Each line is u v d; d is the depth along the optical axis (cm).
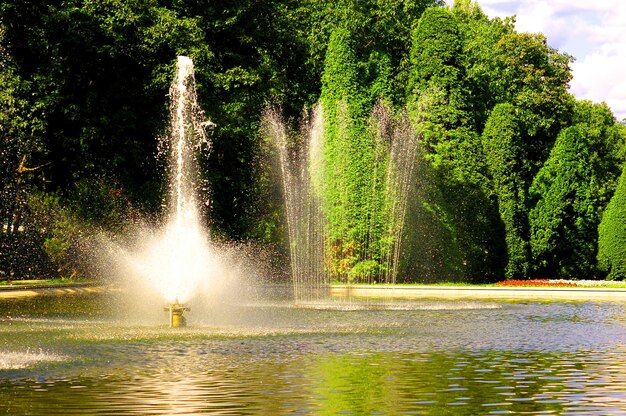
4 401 1036
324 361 1395
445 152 4350
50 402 1031
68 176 3619
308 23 4962
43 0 3322
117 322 2080
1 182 3541
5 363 1354
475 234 4294
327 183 4028
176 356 1447
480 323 2128
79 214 3738
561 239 4744
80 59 3366
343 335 1811
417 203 4228
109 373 1252
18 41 3322
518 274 4447
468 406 1024
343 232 3972
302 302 2967
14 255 3691
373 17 5200
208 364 1351
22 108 3256
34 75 3297
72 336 1748
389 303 2927
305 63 4725
